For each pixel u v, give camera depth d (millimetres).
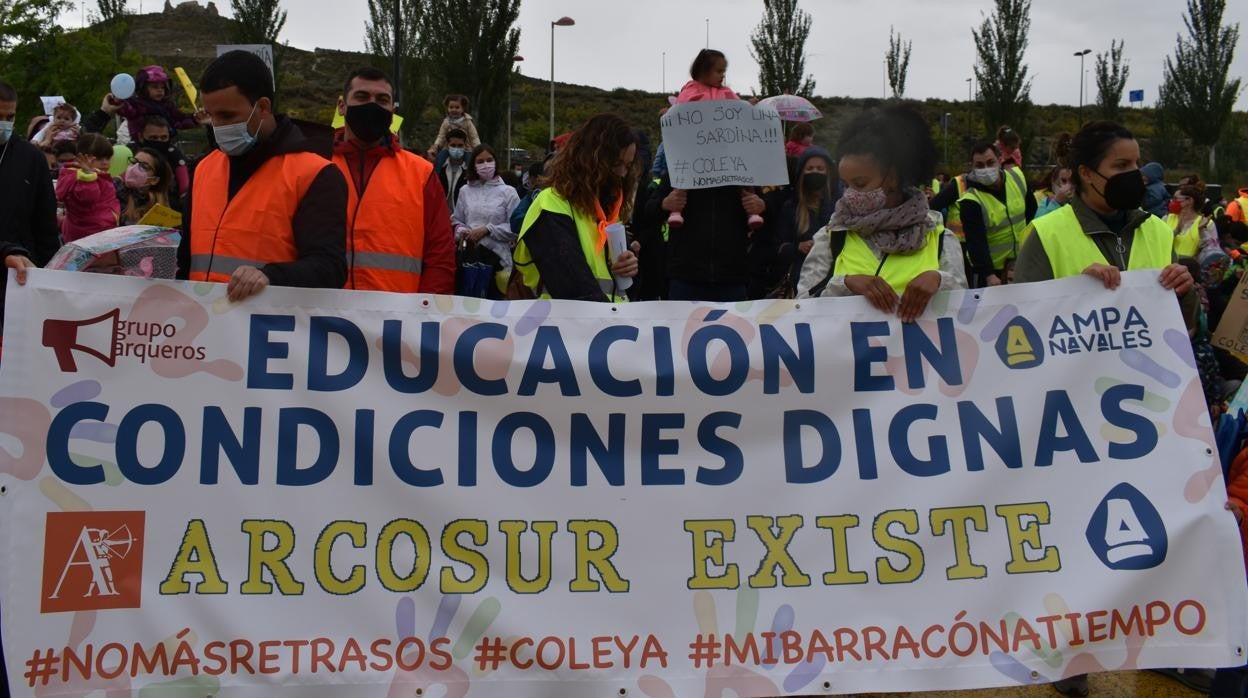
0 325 4520
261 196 3832
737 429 3652
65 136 8117
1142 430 3611
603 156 4516
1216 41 38500
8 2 27594
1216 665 3453
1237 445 3803
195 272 3855
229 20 31688
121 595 3365
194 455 3467
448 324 3631
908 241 3809
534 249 4512
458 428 3590
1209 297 8383
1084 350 3676
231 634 3379
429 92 31438
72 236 7215
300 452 3516
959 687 3471
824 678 3473
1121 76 41406
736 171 5699
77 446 3406
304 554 3461
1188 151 44344
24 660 3275
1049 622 3496
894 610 3531
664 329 3689
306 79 57688
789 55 30281
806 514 3602
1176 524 3535
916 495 3607
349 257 4305
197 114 6148
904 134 3824
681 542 3578
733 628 3518
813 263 4043
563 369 3643
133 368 3469
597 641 3482
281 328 3562
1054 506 3588
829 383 3684
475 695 3426
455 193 8828
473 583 3502
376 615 3445
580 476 3602
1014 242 8164
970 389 3676
